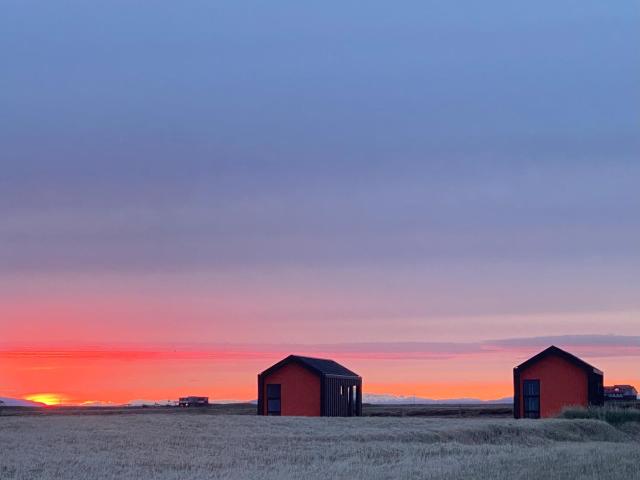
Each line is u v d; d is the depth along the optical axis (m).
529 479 27.03
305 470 28.59
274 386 67.44
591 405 62.44
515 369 67.25
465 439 42.69
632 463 32.12
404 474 27.62
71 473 27.30
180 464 30.11
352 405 71.88
